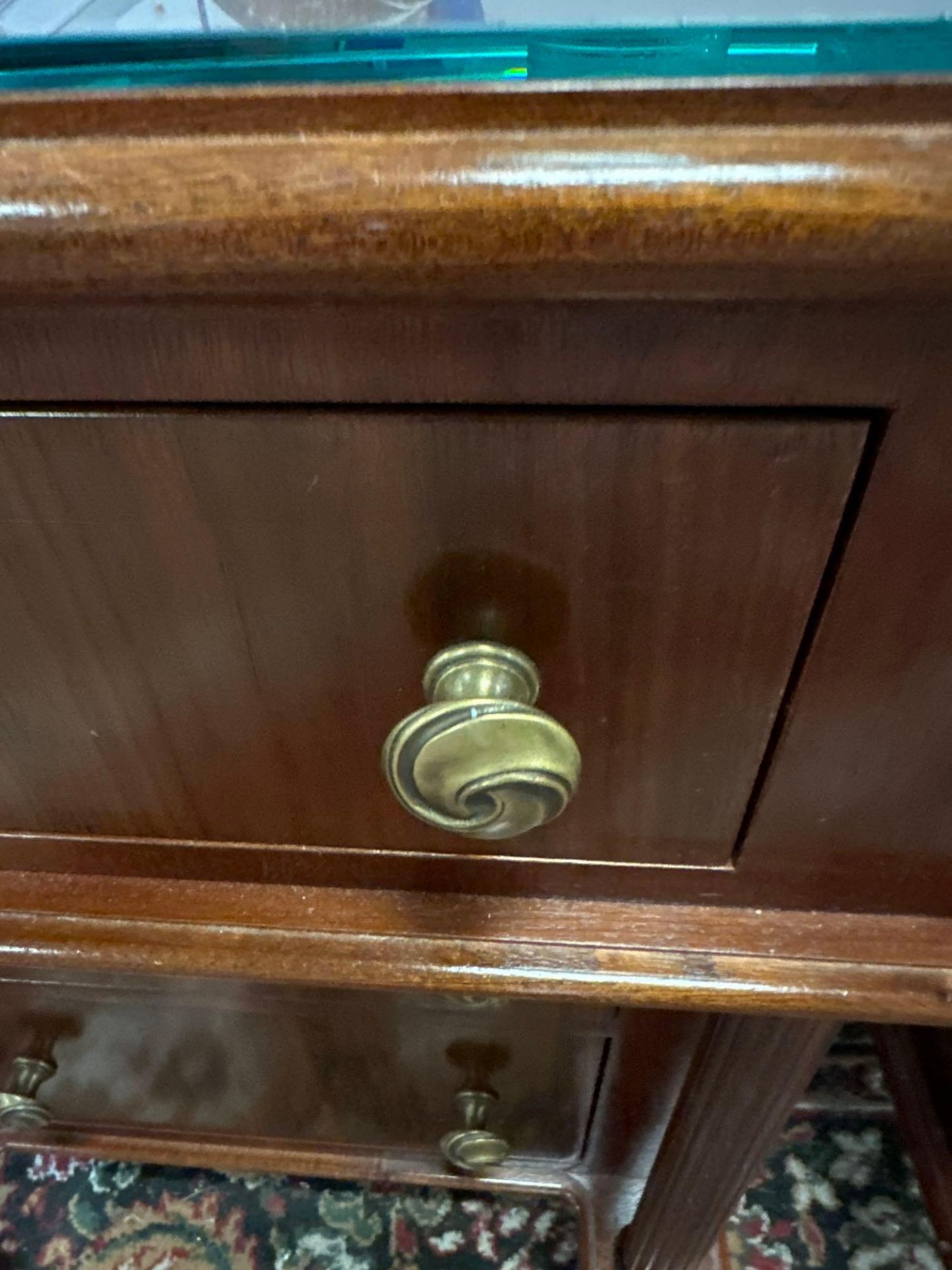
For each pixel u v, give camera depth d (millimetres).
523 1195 834
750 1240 811
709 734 315
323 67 200
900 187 184
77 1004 563
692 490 248
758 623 280
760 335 217
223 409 241
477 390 232
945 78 187
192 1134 741
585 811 350
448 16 205
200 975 396
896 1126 871
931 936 377
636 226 189
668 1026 517
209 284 203
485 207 190
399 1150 727
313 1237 827
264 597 285
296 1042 583
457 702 264
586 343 221
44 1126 700
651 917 385
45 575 286
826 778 325
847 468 241
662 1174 603
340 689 311
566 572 269
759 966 374
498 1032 546
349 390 234
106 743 344
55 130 200
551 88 193
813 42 190
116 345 229
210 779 354
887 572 263
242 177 194
